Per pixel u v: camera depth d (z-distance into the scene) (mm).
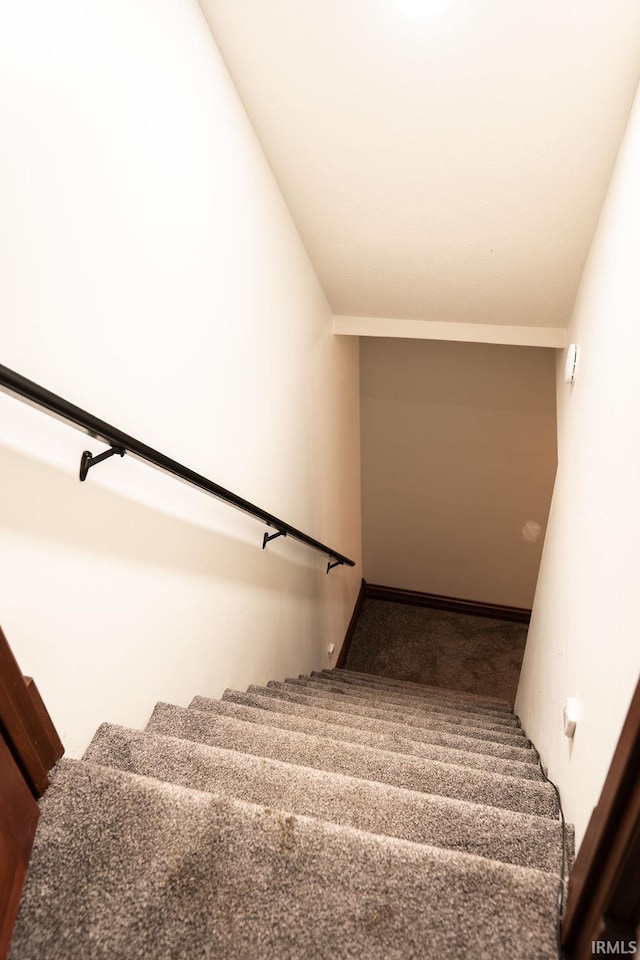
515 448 4289
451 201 2150
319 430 3230
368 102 1815
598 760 1197
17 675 1013
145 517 1478
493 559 4816
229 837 1021
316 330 2959
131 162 1275
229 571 2080
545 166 1911
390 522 4891
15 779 997
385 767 1492
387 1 1528
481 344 3957
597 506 1567
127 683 1461
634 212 1464
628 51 1523
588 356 2020
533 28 1532
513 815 1193
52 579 1140
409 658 4691
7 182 929
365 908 919
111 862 979
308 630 3342
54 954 860
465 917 910
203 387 1744
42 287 1031
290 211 2367
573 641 1710
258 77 1776
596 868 794
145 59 1298
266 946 871
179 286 1540
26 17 938
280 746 1536
